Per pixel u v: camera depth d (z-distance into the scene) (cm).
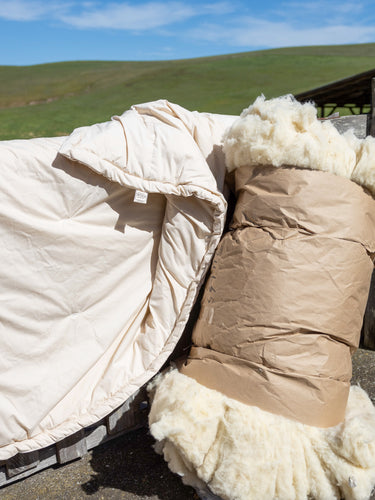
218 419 215
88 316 240
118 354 253
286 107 238
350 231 232
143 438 276
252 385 216
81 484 241
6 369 219
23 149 212
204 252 246
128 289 252
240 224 248
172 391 222
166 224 246
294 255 226
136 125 236
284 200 232
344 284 229
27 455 237
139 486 239
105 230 238
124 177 222
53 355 231
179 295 249
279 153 231
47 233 218
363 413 230
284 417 212
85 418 236
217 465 211
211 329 236
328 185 231
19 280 216
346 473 203
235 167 253
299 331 222
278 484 205
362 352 356
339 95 1209
